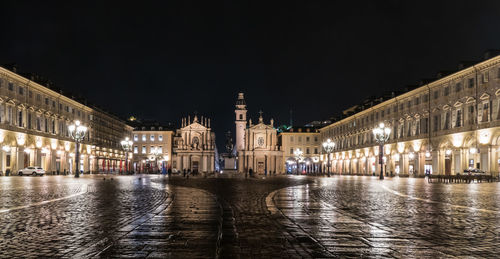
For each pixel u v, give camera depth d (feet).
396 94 286.05
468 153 202.59
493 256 29.19
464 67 209.97
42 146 256.93
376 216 49.62
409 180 191.31
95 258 28.14
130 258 28.17
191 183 150.10
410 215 50.55
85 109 331.36
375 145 309.01
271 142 457.27
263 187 120.37
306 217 48.70
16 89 228.43
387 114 293.43
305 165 479.00
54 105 277.03
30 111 244.63
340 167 402.52
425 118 242.58
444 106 221.66
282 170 458.91
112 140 398.42
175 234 36.99
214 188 113.60
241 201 70.08
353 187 118.11
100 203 63.98
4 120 216.13
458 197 78.79
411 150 260.21
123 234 36.86
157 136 467.93
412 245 32.68
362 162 339.77
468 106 202.49
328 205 63.16
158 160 463.42
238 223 43.68
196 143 444.55
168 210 55.36
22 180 157.38
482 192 94.12
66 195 79.20
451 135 213.87
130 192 90.68
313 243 33.32
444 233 37.96
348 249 31.17
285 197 79.36
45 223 42.75
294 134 481.46
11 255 28.94
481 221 45.39
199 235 36.52
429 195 84.43
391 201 70.08
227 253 29.71
